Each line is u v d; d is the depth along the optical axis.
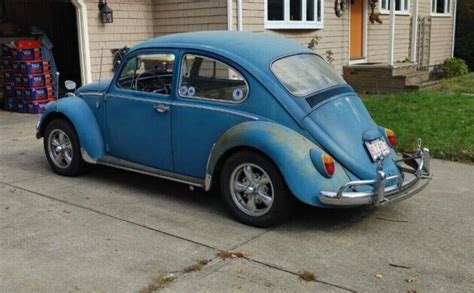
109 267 3.76
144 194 5.39
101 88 5.68
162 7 11.60
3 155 6.97
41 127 6.11
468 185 5.79
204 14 11.03
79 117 5.70
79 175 5.97
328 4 13.82
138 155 5.39
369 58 16.20
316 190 4.19
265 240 4.25
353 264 3.84
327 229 4.49
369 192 4.27
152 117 5.15
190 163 4.97
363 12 15.62
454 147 7.10
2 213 4.82
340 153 4.38
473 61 21.58
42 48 10.45
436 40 19.98
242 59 4.68
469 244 4.21
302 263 3.84
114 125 5.54
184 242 4.20
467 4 22.69
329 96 4.73
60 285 3.50
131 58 5.41
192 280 3.58
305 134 4.38
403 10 17.67
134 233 4.37
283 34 12.28
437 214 4.88
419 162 4.79
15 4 13.55
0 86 10.93
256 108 4.54
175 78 5.02
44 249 4.05
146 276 3.63
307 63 5.00
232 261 3.86
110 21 10.79
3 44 10.53
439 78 16.86
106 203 5.11
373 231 4.46
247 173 4.51
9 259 3.88
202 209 4.96
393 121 8.77
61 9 14.62
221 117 4.68
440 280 3.61
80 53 10.54
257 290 3.45
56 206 5.02
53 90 10.73
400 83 13.66
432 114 9.34
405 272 3.72
